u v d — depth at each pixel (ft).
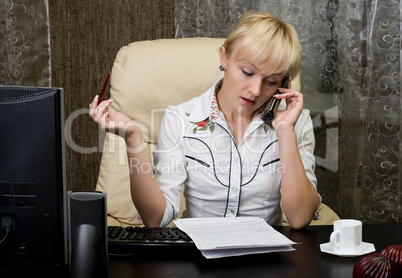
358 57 7.22
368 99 7.36
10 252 2.98
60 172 2.88
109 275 3.11
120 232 3.64
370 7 7.13
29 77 7.89
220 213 4.71
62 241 2.94
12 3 7.66
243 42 4.13
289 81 4.57
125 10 8.14
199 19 7.64
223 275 3.11
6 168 2.89
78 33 8.27
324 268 3.23
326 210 6.32
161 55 5.70
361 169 7.53
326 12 7.41
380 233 3.99
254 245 3.39
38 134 2.85
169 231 3.67
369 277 2.82
